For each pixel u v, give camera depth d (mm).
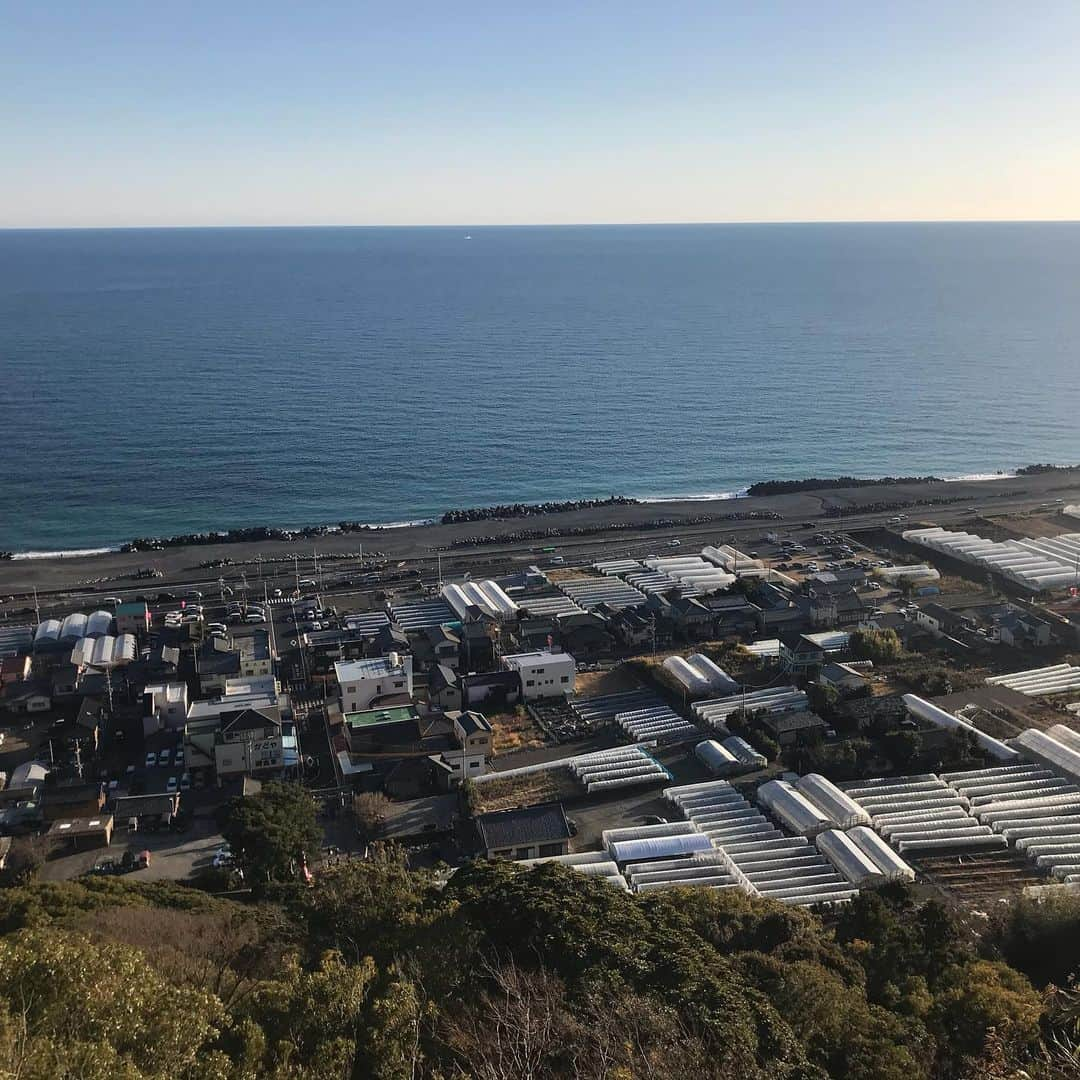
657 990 37938
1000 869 69375
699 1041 33438
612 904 46531
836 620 116500
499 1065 30531
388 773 81562
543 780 83000
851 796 78250
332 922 49125
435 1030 35094
